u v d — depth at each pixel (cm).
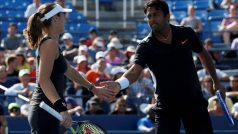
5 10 2127
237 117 1399
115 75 1497
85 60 1625
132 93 1544
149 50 779
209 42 1922
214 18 2058
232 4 2188
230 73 1820
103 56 1656
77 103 1461
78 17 2266
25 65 1588
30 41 743
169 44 774
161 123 785
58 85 738
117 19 2331
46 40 725
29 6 1962
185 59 777
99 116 1375
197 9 2236
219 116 1405
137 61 783
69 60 1766
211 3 2270
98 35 2053
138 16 2462
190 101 781
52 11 740
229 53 1928
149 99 1451
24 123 1334
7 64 1561
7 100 1387
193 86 781
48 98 717
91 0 2520
